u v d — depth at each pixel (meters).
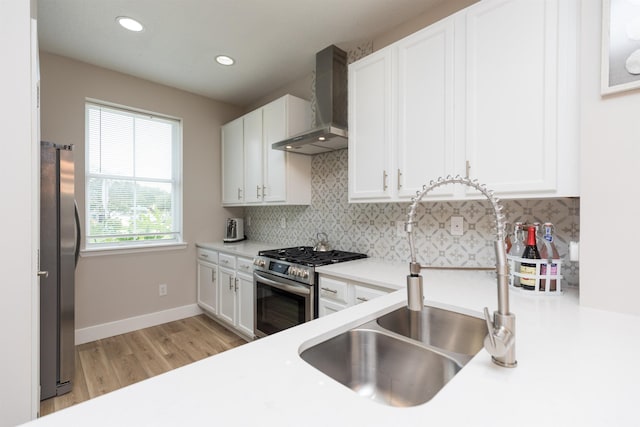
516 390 0.61
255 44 2.43
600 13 1.11
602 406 0.56
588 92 1.14
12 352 1.15
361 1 1.92
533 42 1.29
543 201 1.56
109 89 2.85
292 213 3.17
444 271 1.82
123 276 2.95
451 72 1.55
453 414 0.54
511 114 1.35
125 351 2.55
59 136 2.60
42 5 1.94
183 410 0.54
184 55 2.60
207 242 3.52
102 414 0.52
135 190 3.09
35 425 0.50
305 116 2.81
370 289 1.69
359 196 2.02
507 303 0.71
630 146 1.06
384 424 0.51
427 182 1.66
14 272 1.15
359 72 2.04
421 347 0.92
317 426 0.50
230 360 0.73
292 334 0.88
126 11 2.01
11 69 1.14
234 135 3.40
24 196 1.17
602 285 1.12
